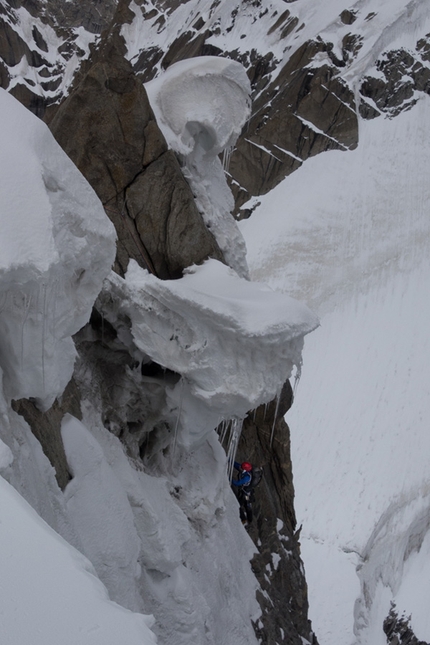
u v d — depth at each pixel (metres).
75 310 4.22
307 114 55.34
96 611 1.83
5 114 3.84
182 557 6.36
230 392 5.79
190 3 71.81
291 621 8.73
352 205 51.81
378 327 43.59
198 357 5.72
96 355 6.19
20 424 4.12
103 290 5.72
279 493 9.52
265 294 6.46
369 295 46.56
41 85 55.75
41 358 3.90
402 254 49.22
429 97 59.03
